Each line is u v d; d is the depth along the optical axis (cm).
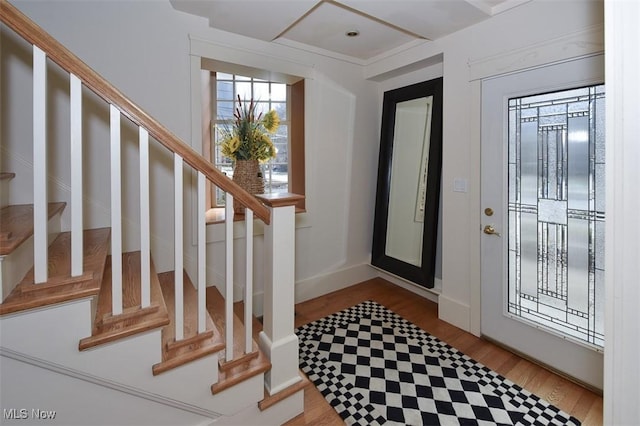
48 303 107
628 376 64
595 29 173
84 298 112
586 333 185
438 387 190
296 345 166
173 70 226
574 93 184
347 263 345
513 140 214
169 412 135
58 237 184
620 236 64
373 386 191
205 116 302
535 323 208
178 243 134
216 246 256
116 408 124
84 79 110
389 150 336
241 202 147
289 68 280
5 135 181
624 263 64
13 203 183
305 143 301
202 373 139
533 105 203
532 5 199
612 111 64
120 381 122
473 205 240
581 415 168
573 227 188
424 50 271
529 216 208
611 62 64
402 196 325
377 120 351
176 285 135
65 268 130
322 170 316
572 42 182
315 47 295
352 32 262
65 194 199
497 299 229
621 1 62
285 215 159
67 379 115
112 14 205
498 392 185
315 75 298
